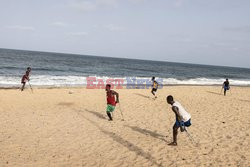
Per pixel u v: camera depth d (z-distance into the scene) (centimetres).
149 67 7519
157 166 522
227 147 646
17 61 4900
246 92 2056
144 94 1653
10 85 1817
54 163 525
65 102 1260
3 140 650
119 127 819
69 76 2784
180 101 1428
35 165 510
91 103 1261
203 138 717
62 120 884
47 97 1376
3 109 1028
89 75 3269
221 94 1844
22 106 1112
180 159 561
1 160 527
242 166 528
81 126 815
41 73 3003
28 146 617
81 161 541
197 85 2727
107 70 4684
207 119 965
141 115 1012
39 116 932
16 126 784
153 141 683
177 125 629
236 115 1058
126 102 1312
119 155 579
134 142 672
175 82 3009
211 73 6594
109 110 887
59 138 687
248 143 682
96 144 650
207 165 531
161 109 1154
